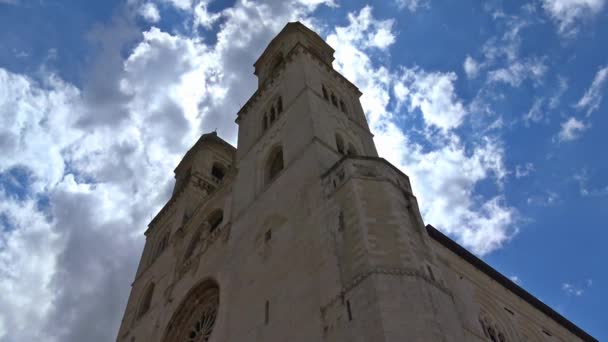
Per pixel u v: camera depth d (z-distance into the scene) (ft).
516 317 128.67
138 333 145.69
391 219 86.94
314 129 123.75
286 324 85.25
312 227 96.84
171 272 154.40
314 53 177.06
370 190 93.45
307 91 143.33
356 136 143.95
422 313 69.87
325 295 80.89
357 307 72.54
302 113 136.15
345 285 78.07
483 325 113.70
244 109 179.11
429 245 89.25
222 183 158.30
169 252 169.37
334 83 167.84
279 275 96.89
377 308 69.15
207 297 126.62
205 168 208.13
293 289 89.81
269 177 135.23
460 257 125.80
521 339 122.31
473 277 124.57
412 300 71.61
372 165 100.53
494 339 113.91
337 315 75.15
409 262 78.69
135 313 160.56
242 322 97.96
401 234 84.17
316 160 112.37
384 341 64.03
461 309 105.60
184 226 170.50
